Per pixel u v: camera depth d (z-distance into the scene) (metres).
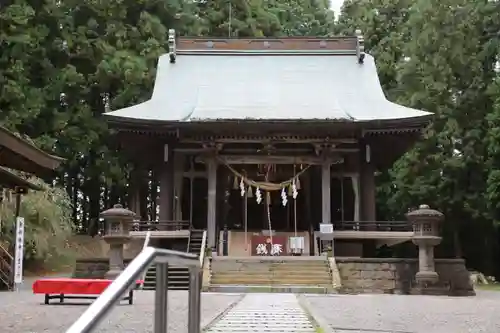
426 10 41.94
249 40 38.28
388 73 46.75
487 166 39.19
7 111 35.31
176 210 32.16
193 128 30.55
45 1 40.62
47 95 40.19
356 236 29.97
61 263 36.50
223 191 34.19
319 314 12.90
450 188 41.03
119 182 42.56
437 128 41.41
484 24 41.84
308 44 38.19
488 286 33.97
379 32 51.12
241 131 30.73
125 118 30.17
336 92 34.72
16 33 36.81
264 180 33.84
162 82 35.69
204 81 35.84
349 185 34.19
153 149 33.84
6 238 26.09
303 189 34.75
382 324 11.16
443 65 41.47
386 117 31.38
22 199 26.98
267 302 16.42
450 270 24.11
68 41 42.03
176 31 47.75
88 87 43.16
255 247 30.64
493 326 11.14
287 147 31.95
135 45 43.97
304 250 30.59
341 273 24.33
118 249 24.02
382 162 34.97
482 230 42.97
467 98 41.59
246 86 35.31
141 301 17.22
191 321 3.92
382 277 24.16
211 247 28.97
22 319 11.98
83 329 2.06
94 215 48.84
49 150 37.56
